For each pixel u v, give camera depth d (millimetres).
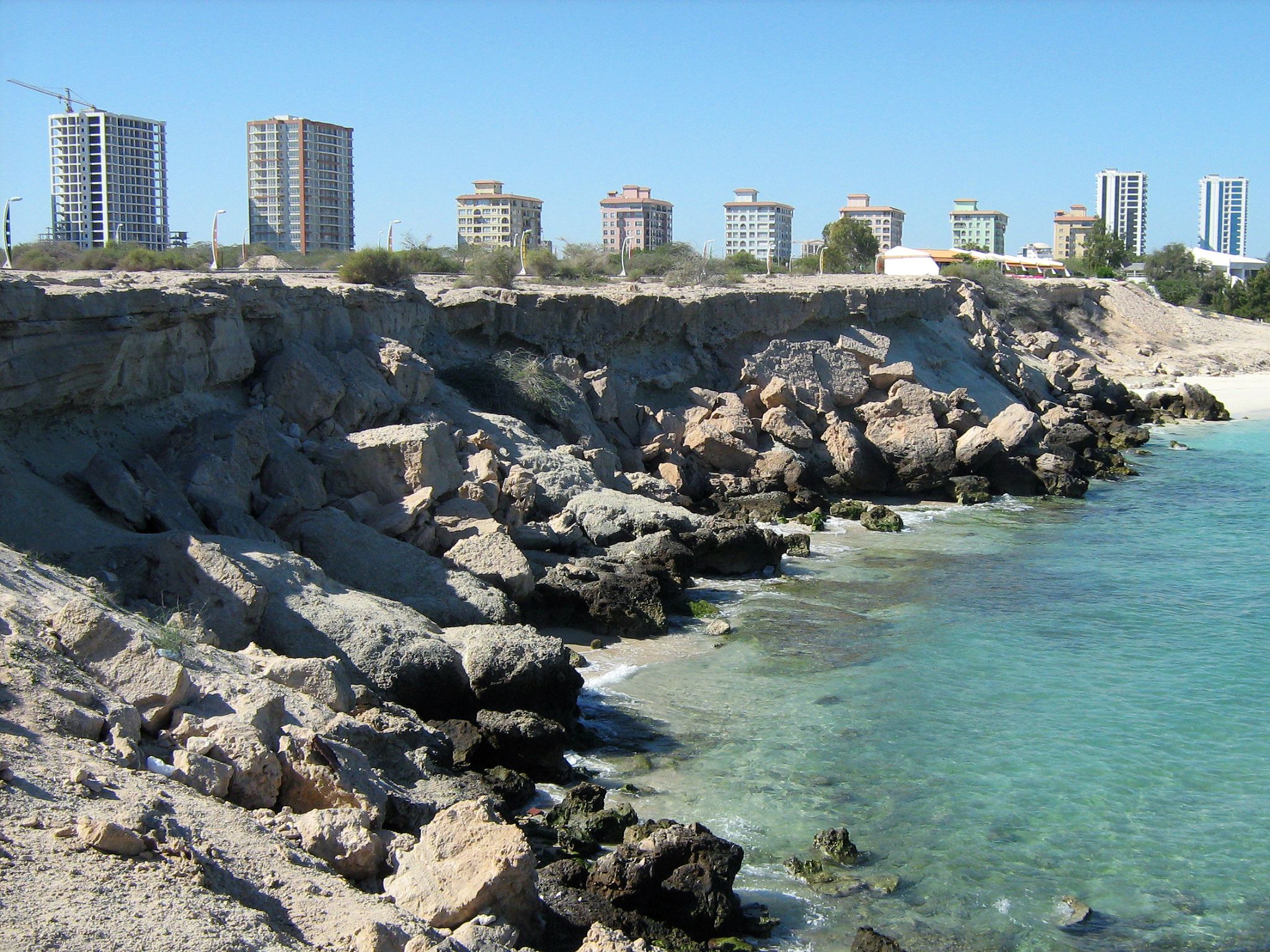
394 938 8500
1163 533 34250
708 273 60125
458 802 11547
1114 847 14336
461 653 17078
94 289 20781
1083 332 86562
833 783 15953
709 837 12586
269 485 22047
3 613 11617
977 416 45188
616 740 17312
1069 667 21219
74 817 8625
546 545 25203
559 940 10922
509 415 32844
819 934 12242
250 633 15898
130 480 18969
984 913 12758
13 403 18656
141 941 7246
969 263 93500
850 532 33969
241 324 25469
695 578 27516
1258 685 20297
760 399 41781
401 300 33500
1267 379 81125
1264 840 14578
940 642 22672
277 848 9641
